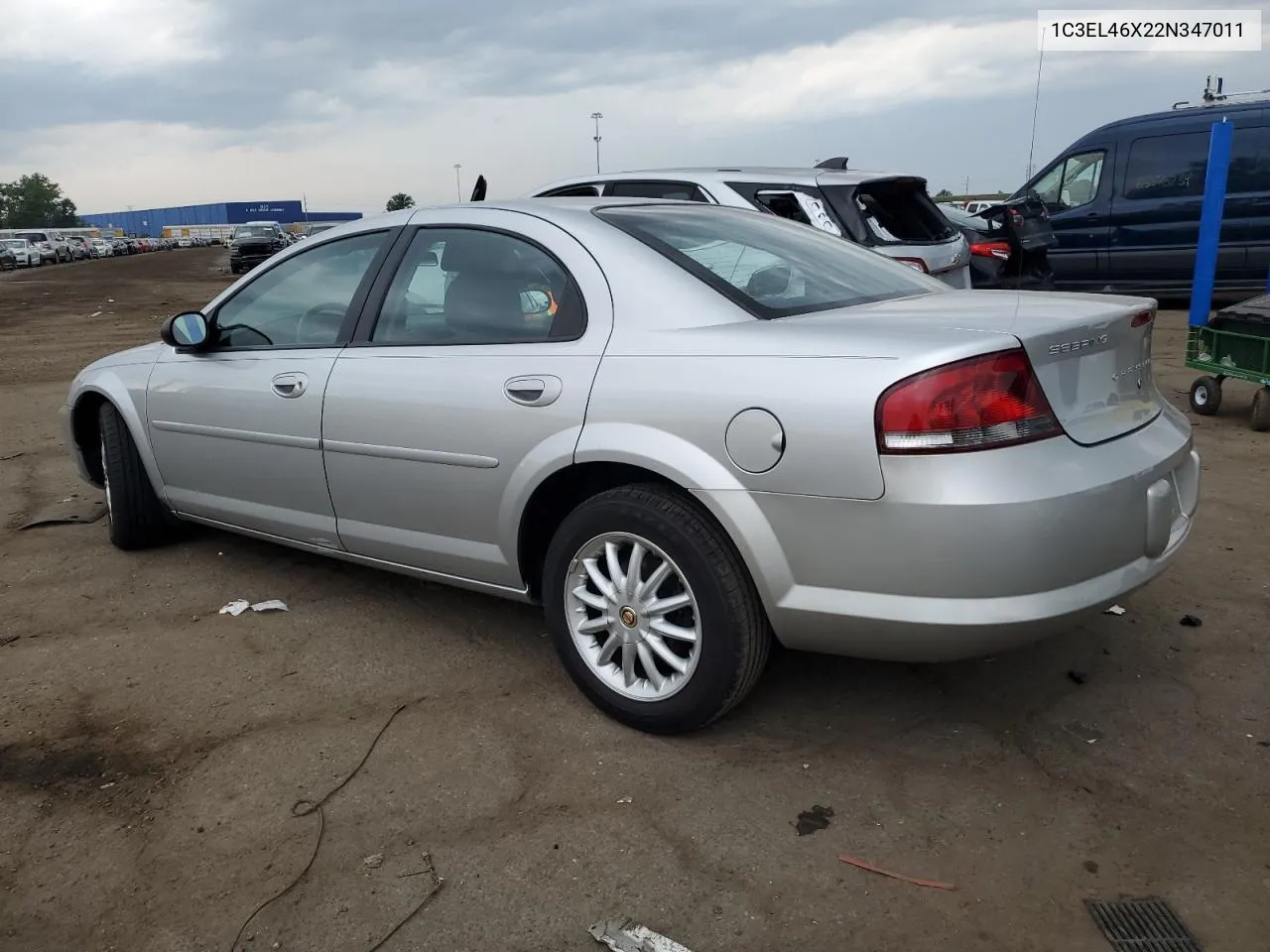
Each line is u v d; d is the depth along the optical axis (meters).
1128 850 2.45
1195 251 11.72
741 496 2.65
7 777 2.89
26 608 4.12
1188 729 2.97
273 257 4.14
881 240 6.70
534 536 3.27
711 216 3.67
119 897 2.39
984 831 2.54
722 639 2.77
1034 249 9.01
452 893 2.37
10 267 48.19
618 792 2.74
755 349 2.70
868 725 3.05
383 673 3.49
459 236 3.50
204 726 3.16
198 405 4.14
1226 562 4.21
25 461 6.84
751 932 2.22
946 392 2.40
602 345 2.97
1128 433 2.74
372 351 3.57
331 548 3.85
